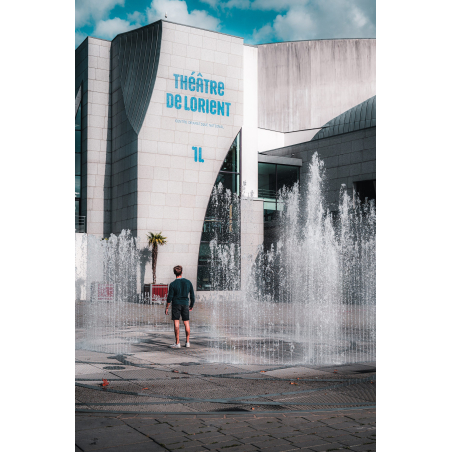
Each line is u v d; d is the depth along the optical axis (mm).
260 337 11344
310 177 31953
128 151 28156
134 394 5773
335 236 29328
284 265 30250
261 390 6113
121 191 28922
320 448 4152
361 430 4668
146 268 26922
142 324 14422
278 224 31422
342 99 46000
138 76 28797
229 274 29172
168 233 27625
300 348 9641
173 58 28109
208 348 9492
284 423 4832
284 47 45750
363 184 28859
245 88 30469
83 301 26438
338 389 6250
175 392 5914
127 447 4043
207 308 22000
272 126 45312
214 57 29344
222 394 5863
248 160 30344
